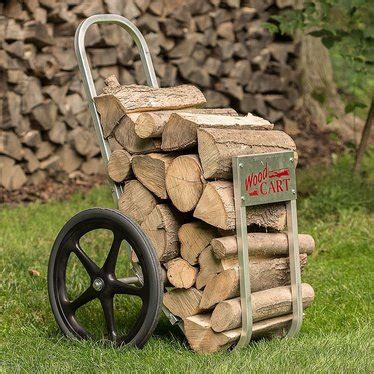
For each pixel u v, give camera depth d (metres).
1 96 12.00
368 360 5.70
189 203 6.00
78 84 13.07
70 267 8.17
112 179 6.44
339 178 11.41
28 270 8.06
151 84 6.91
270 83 15.30
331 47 10.87
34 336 6.65
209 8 14.49
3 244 9.09
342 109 16.00
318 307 7.31
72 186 12.80
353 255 9.25
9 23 11.93
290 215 6.23
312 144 14.98
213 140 5.84
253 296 6.09
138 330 6.12
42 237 9.69
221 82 14.70
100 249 8.99
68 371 5.73
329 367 5.51
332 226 10.09
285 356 5.73
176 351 6.16
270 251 6.18
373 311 7.26
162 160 6.11
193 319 6.17
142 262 6.08
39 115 12.34
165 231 6.20
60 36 12.73
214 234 6.05
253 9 15.08
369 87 15.59
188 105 6.57
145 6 13.56
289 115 15.52
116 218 6.18
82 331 6.46
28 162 12.38
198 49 14.37
